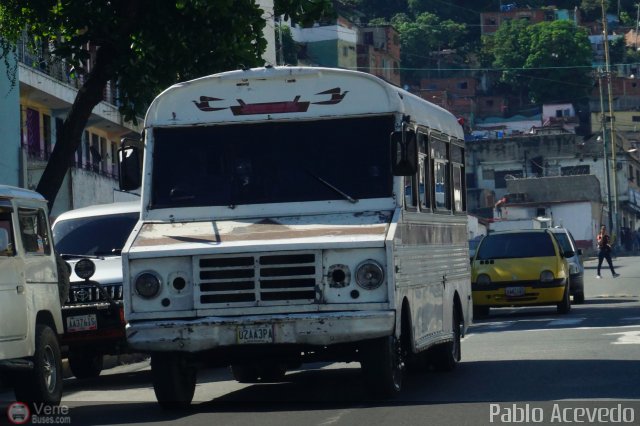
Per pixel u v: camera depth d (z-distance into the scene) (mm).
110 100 74875
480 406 18781
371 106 20438
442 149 24438
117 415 19844
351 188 20125
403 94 21297
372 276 18875
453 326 25297
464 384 22234
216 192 20391
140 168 21156
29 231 21453
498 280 43156
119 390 25234
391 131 20344
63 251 28719
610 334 31953
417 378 23703
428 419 17578
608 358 25594
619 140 183000
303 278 18938
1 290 19625
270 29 101625
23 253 20859
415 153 20000
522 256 43938
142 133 21094
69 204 64000
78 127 36125
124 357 34094
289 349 19250
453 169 25641
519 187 168625
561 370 23734
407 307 20203
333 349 19766
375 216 19797
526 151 182500
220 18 34656
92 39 35312
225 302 19078
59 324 22141
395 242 19172
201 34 34656
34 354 20688
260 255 19016
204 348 19016
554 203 165875
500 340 32219
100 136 78438
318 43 179750
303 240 19031
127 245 19594
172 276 19250
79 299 26312
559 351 27812
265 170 20406
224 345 18984
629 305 48000
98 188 71250
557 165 181750
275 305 18953
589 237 164875
